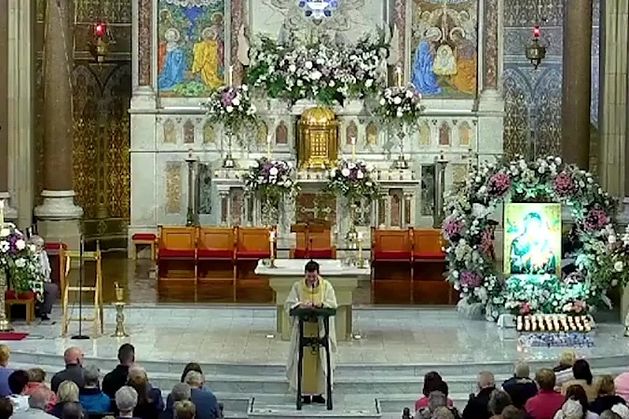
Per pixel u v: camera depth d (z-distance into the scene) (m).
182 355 24.25
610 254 26.73
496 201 27.73
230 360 23.86
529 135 39.91
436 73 36.44
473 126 36.31
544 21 40.00
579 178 27.67
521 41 39.84
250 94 35.69
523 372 18.81
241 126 35.81
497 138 36.25
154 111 36.16
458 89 36.50
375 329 27.00
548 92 39.88
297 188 34.34
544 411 17.77
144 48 36.34
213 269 31.95
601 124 33.28
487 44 36.25
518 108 39.97
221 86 36.38
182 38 36.50
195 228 32.06
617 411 16.61
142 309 28.11
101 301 26.30
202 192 36.31
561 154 35.81
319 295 22.69
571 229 28.27
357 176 33.81
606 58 33.06
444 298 29.81
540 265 27.11
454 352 24.72
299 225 32.03
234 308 28.22
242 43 36.09
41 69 37.22
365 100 35.94
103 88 39.22
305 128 35.03
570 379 19.03
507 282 27.09
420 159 36.16
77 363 19.19
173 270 32.03
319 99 34.97
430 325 27.52
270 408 22.14
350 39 36.31
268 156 34.88
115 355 24.03
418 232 31.97
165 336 26.03
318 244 31.59
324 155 35.12
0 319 26.31
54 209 33.47
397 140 36.09
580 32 33.34
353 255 33.75
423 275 31.97
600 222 27.67
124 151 39.66
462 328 27.16
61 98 33.59
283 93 35.03
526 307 26.56
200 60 36.47
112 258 36.19
